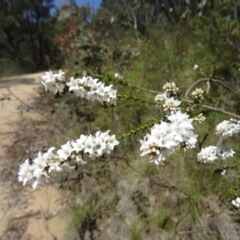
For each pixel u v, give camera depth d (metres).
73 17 5.34
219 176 2.60
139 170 2.89
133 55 4.65
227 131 1.91
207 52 3.89
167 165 2.84
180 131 1.16
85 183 2.95
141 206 2.56
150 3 6.09
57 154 1.31
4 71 18.05
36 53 22.11
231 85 3.09
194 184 2.61
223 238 2.23
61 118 4.35
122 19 6.31
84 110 4.05
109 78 1.87
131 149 3.17
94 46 4.28
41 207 2.93
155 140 1.13
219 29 3.98
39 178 1.26
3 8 21.19
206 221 2.26
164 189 2.65
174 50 4.29
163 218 2.40
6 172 3.50
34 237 2.58
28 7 20.98
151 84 3.63
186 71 3.81
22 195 3.13
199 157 1.99
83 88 1.57
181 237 2.28
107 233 2.47
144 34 5.55
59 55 10.12
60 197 3.01
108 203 2.69
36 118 4.70
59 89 1.62
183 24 4.98
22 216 2.84
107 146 1.30
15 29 21.64
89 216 2.64
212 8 4.74
